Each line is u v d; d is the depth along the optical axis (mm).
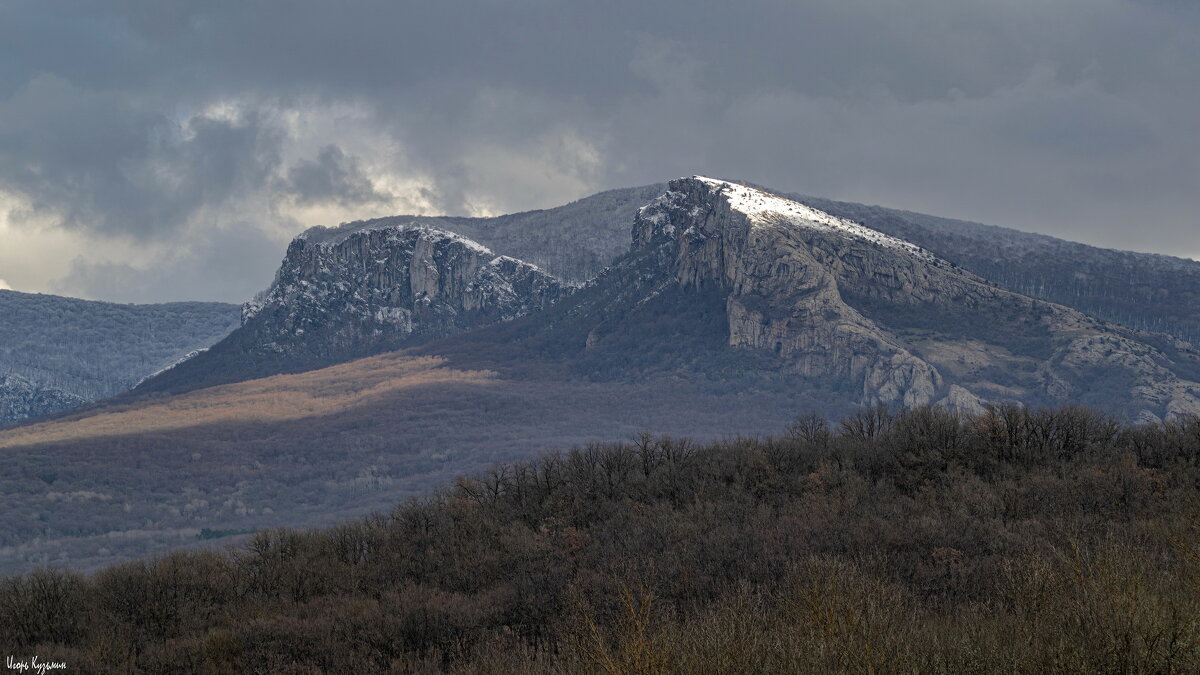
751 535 161125
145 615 157250
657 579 118438
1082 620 47406
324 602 164375
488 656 100250
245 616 155625
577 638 66812
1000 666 45281
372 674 121500
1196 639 43719
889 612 53344
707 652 51219
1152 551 67750
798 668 47406
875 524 156875
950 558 113062
